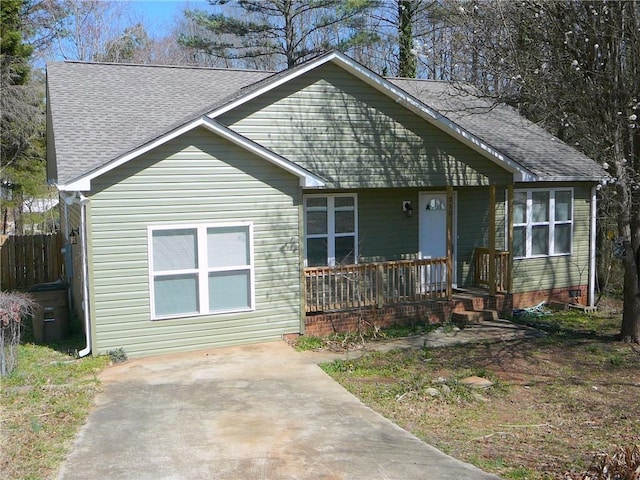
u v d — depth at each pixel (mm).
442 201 14578
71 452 6090
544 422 7441
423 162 12805
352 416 7246
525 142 16109
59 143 10555
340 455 6062
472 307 13312
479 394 8398
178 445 6309
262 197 10773
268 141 11500
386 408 7637
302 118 11742
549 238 15773
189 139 10133
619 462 5441
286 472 5648
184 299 10336
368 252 13773
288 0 25000
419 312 12672
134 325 9969
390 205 13953
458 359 10188
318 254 13234
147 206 9922
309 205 13094
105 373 9055
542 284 15758
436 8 20906
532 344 11289
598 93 10477
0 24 20203
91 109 12398
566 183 15883
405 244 14172
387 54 28172
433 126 12844
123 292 9859
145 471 5652
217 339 10586
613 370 9781
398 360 10000
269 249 10906
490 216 13625
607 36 10242
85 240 9586
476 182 13359
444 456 6105
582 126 11484
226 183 10469
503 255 14070
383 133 12414
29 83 21625
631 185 11102
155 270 10070
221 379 8758
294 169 10789
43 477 5484
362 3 23953
